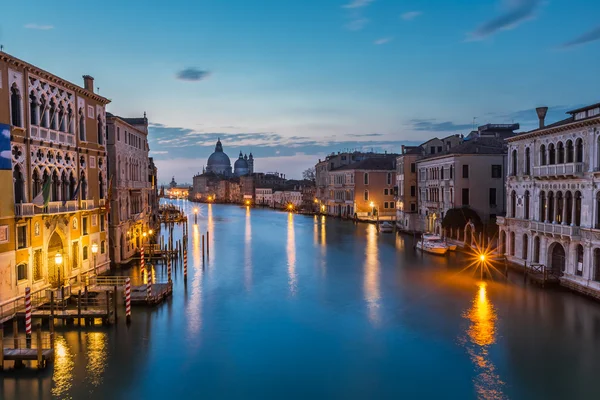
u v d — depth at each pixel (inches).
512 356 758.5
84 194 1205.7
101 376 695.7
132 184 1600.6
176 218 3432.6
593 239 1044.5
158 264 1551.4
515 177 1400.1
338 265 1544.0
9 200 884.0
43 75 1010.1
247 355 773.3
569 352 770.8
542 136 1252.5
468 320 932.6
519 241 1378.0
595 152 1045.8
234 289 1209.4
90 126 1242.0
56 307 924.6
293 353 781.3
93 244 1187.9
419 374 700.7
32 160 971.3
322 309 1023.6
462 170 1835.6
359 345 813.2
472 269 1433.3
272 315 983.0
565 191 1152.8
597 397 628.7
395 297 1115.3
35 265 981.2
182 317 967.6
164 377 695.1
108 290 977.5
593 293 1049.5
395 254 1760.6
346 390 655.1
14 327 754.8
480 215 1841.8
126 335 860.6
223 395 643.5
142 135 1786.4
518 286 1192.8
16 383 672.4
